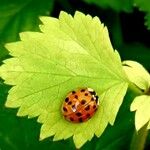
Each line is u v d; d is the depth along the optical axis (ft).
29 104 0.23
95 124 0.23
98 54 0.25
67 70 0.24
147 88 0.25
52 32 0.24
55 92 0.23
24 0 0.39
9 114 0.31
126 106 0.34
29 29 0.38
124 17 0.44
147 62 0.41
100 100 0.24
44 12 0.39
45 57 0.24
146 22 0.38
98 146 0.32
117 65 0.25
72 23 0.25
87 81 0.24
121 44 0.42
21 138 0.31
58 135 0.23
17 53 0.24
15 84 0.23
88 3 0.39
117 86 0.24
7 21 0.38
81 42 0.25
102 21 0.42
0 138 0.30
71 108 0.23
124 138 0.33
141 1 0.39
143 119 0.23
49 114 0.23
